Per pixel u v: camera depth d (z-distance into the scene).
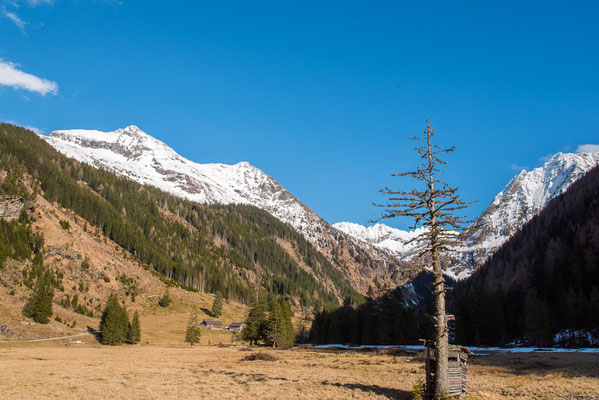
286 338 113.19
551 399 26.67
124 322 117.62
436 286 26.94
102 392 30.83
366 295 116.00
